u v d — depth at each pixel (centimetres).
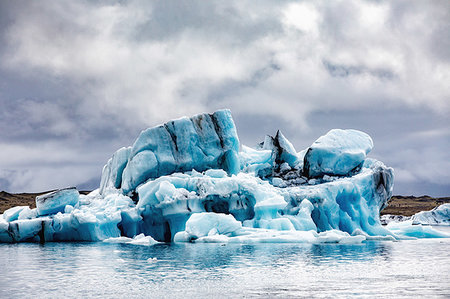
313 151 6888
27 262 4269
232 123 7138
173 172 6806
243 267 3791
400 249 5081
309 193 6438
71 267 3934
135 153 6794
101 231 6344
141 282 3216
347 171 6938
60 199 6612
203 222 5838
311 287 3005
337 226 6438
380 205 6850
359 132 7212
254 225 6050
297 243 5622
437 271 3591
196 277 3366
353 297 2731
